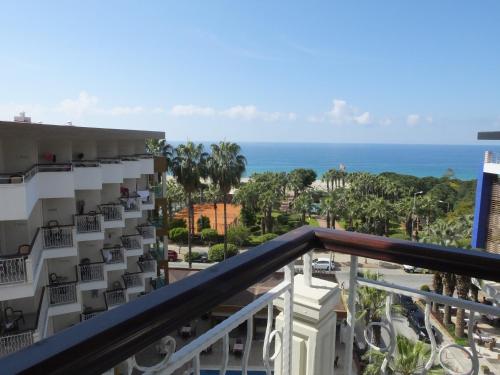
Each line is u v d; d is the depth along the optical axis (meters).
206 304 1.08
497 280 1.43
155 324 0.90
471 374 1.71
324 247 1.83
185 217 49.94
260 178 63.06
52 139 13.24
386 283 1.89
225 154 30.44
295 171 77.19
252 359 8.79
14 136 10.70
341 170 78.44
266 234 39.81
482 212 23.41
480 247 23.52
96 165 14.27
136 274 17.78
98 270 14.59
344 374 2.03
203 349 1.23
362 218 40.28
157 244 21.75
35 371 0.64
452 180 82.94
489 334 15.60
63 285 13.02
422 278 27.72
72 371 0.71
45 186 11.93
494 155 22.80
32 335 10.18
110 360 0.80
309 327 1.87
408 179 82.69
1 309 10.95
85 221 14.11
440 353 1.78
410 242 1.64
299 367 1.90
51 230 12.59
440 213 41.69
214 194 40.38
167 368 1.04
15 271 9.30
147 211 21.72
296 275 2.04
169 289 0.98
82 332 0.75
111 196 17.53
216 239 38.94
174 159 29.67
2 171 11.26
